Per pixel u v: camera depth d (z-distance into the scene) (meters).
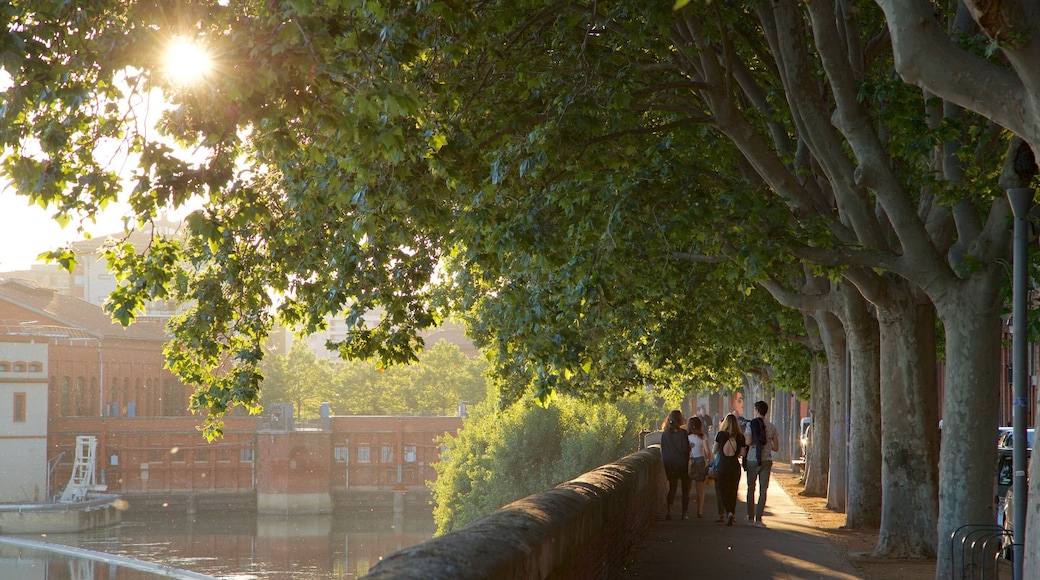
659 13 12.94
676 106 15.08
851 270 14.55
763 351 33.34
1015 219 9.12
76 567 75.06
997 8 6.67
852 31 14.38
